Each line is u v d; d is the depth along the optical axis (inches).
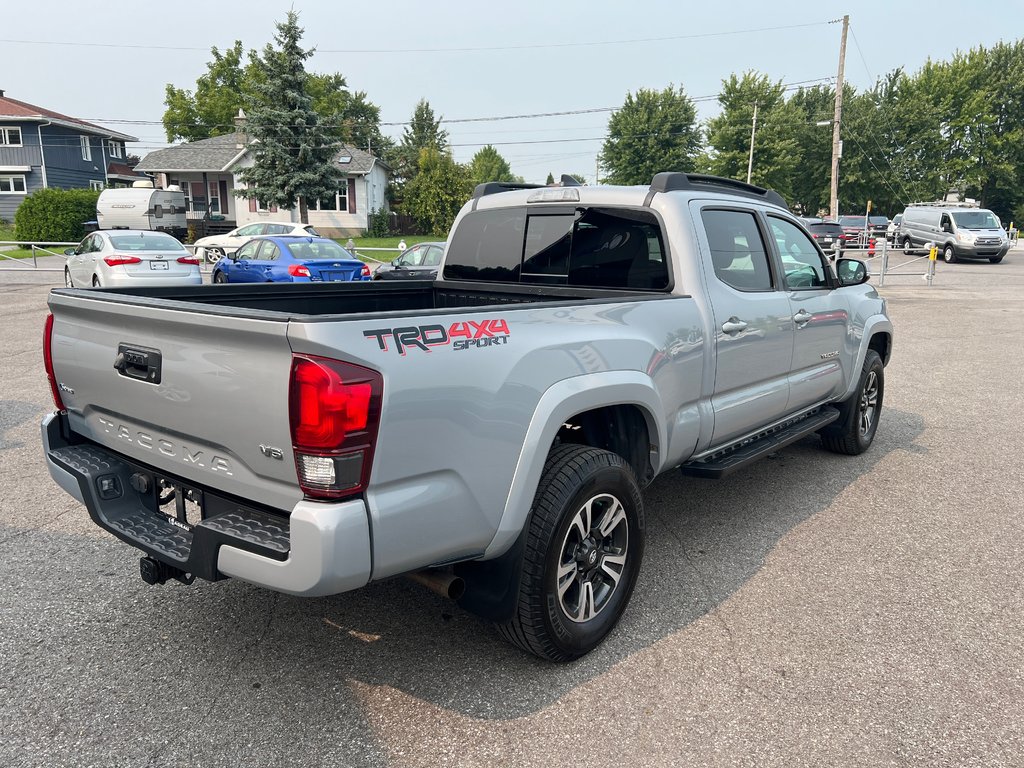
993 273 990.4
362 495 91.4
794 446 250.5
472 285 186.9
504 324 108.3
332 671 119.4
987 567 159.0
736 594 146.4
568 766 98.4
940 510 192.1
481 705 111.1
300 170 1478.8
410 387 93.2
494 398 104.0
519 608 113.3
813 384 195.2
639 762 99.2
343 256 619.8
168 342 103.0
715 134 2335.1
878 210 2487.7
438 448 97.4
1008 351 434.3
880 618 137.4
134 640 128.0
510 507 107.5
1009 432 267.1
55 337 127.5
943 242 1168.2
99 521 117.9
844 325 208.2
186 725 105.9
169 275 597.3
